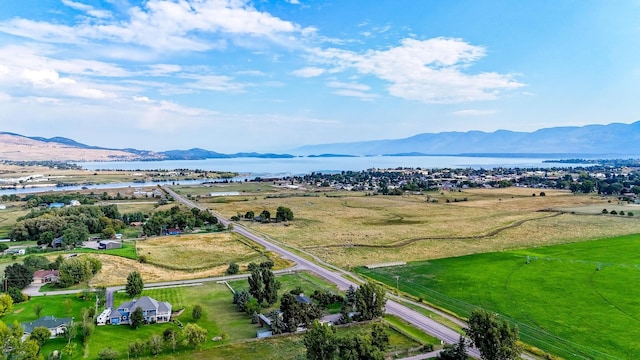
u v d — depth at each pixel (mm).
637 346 84312
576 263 142375
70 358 81000
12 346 73562
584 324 94938
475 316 76875
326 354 75375
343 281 127500
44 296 115188
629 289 116688
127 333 92938
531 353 81688
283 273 136000
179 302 111438
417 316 100750
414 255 158500
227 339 89500
